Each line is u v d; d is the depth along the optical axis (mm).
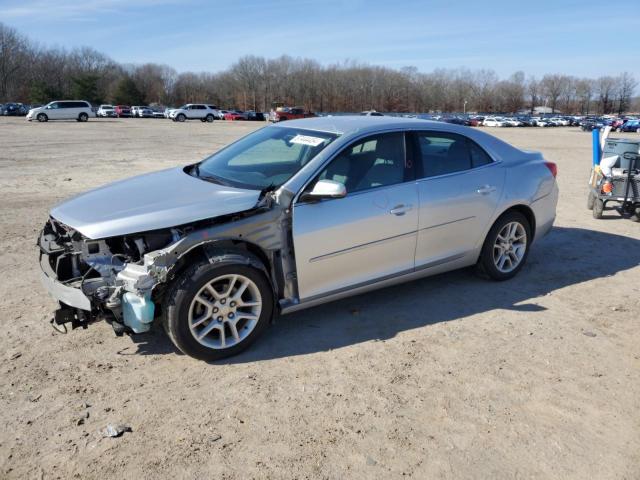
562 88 145500
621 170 8234
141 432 2977
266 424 3057
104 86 114188
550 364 3781
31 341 3990
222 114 66000
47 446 2857
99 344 3963
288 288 3996
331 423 3076
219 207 3672
